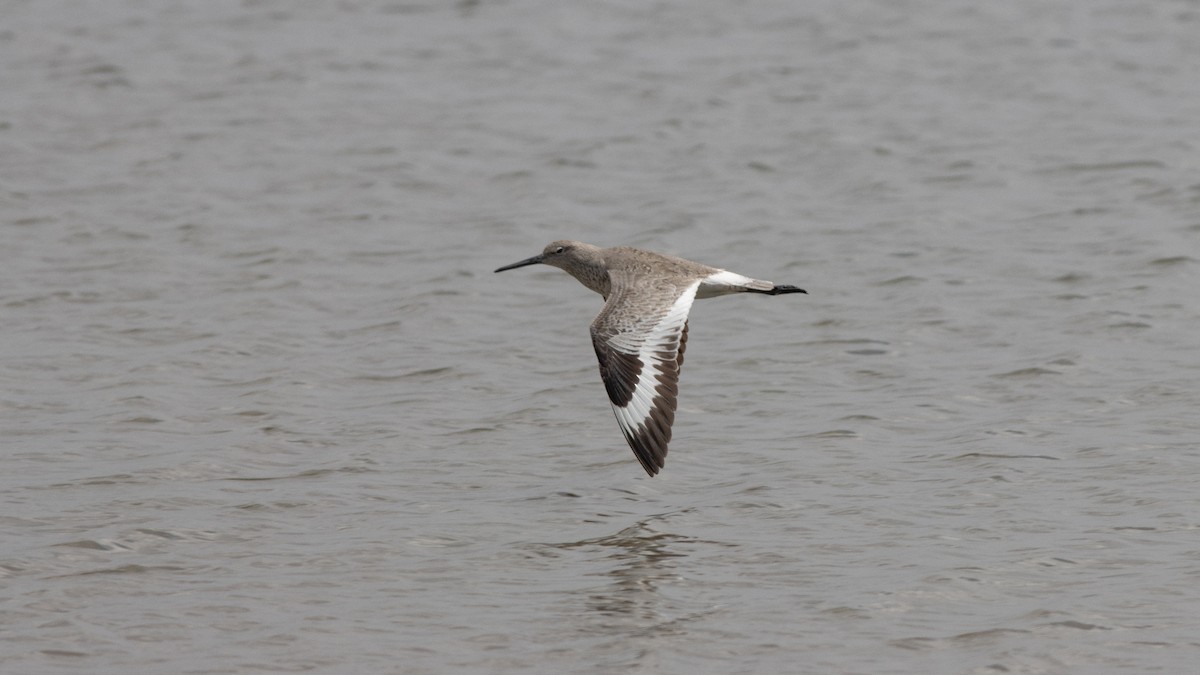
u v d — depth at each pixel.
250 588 12.55
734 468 15.09
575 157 27.66
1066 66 33.12
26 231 23.88
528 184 26.23
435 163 27.45
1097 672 11.00
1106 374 17.33
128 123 29.94
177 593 12.46
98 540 13.43
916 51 34.66
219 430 16.23
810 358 18.28
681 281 13.05
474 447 15.77
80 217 24.55
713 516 13.95
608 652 11.41
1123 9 37.78
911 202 24.70
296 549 13.33
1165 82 31.69
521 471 15.14
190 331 19.56
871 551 13.10
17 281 21.55
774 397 17.03
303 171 27.03
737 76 32.94
